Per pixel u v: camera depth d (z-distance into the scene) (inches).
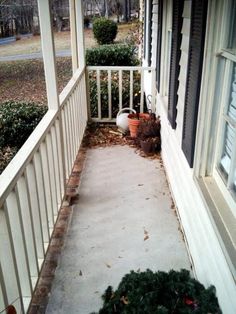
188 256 97.9
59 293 85.2
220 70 74.1
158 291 69.1
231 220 67.1
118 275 90.8
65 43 482.3
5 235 63.4
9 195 67.1
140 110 209.5
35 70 318.0
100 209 122.0
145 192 133.1
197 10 80.0
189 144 88.0
